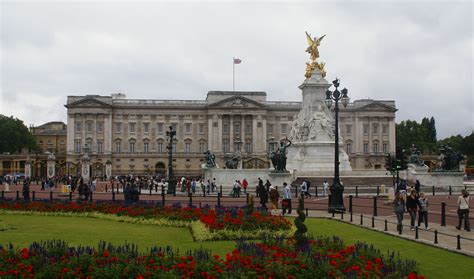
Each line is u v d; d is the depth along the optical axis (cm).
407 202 2823
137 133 16138
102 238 2423
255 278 1428
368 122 16762
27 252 1520
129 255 1511
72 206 3500
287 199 3556
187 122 16300
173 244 2258
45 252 1527
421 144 19250
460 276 1695
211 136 16088
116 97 17062
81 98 15800
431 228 2848
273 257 1564
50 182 7588
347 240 2372
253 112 16200
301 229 1839
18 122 17212
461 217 2789
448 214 3634
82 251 1536
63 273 1396
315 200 4975
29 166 11438
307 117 7569
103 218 3288
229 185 6981
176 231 2697
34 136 18988
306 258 1527
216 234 2369
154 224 2958
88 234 2556
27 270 1400
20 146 16938
